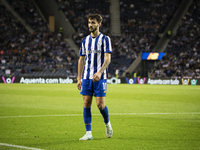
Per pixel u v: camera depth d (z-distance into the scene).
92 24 15.04
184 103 36.06
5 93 51.62
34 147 13.25
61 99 40.62
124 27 128.38
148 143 14.24
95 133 17.00
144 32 125.69
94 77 14.29
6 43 107.75
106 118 15.34
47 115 24.78
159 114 25.77
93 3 132.62
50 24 127.19
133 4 134.25
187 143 14.27
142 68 113.88
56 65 108.12
